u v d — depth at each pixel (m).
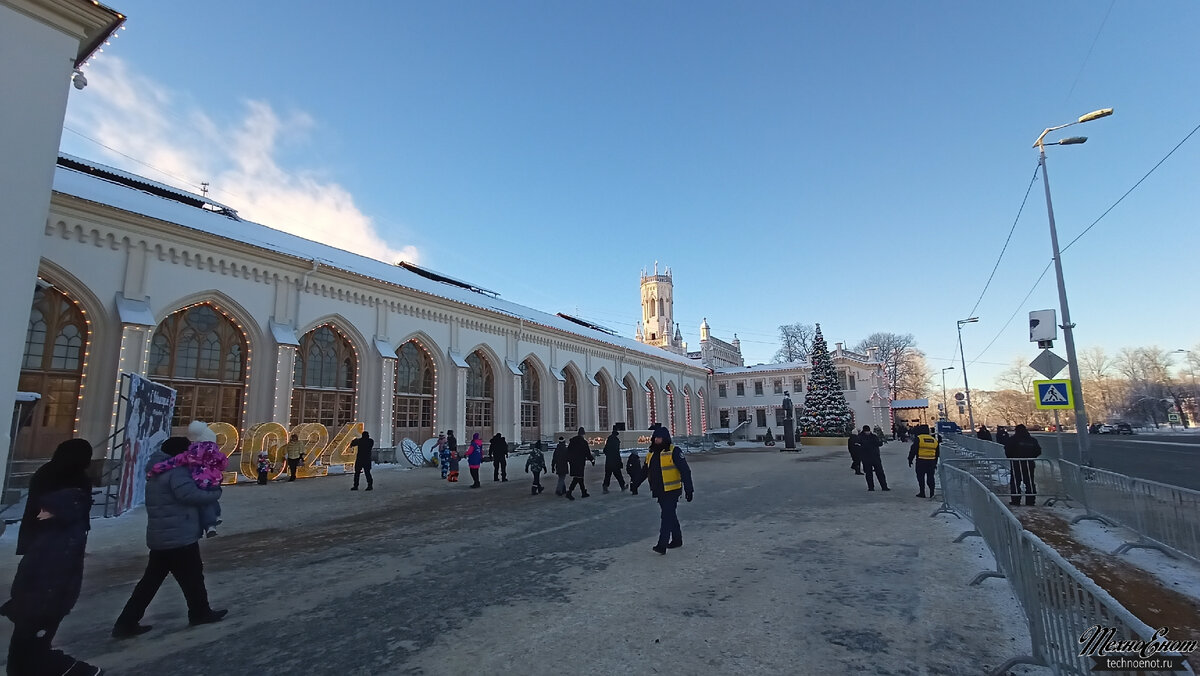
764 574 6.35
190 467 5.15
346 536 9.28
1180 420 77.94
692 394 60.16
